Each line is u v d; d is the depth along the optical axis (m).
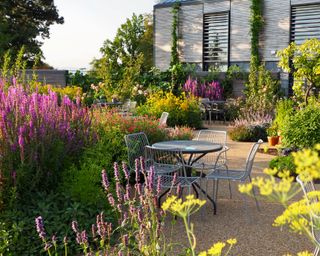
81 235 3.00
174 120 14.36
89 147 5.63
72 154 5.39
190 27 21.44
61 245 3.99
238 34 19.91
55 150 4.84
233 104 16.64
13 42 26.45
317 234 3.15
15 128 4.51
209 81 18.78
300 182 3.04
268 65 18.91
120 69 18.92
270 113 14.49
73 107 5.63
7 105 4.58
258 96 15.76
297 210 1.39
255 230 4.76
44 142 4.74
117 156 6.73
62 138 5.13
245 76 18.08
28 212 4.35
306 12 17.92
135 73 17.02
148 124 8.14
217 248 1.63
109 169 5.93
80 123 5.58
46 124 4.86
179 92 18.42
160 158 5.90
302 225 1.41
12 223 4.12
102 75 17.41
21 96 5.08
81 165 5.05
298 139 8.59
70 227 4.20
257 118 13.45
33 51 26.58
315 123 8.53
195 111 14.82
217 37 20.69
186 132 8.58
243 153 9.94
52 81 18.41
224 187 6.66
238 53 19.97
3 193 4.30
